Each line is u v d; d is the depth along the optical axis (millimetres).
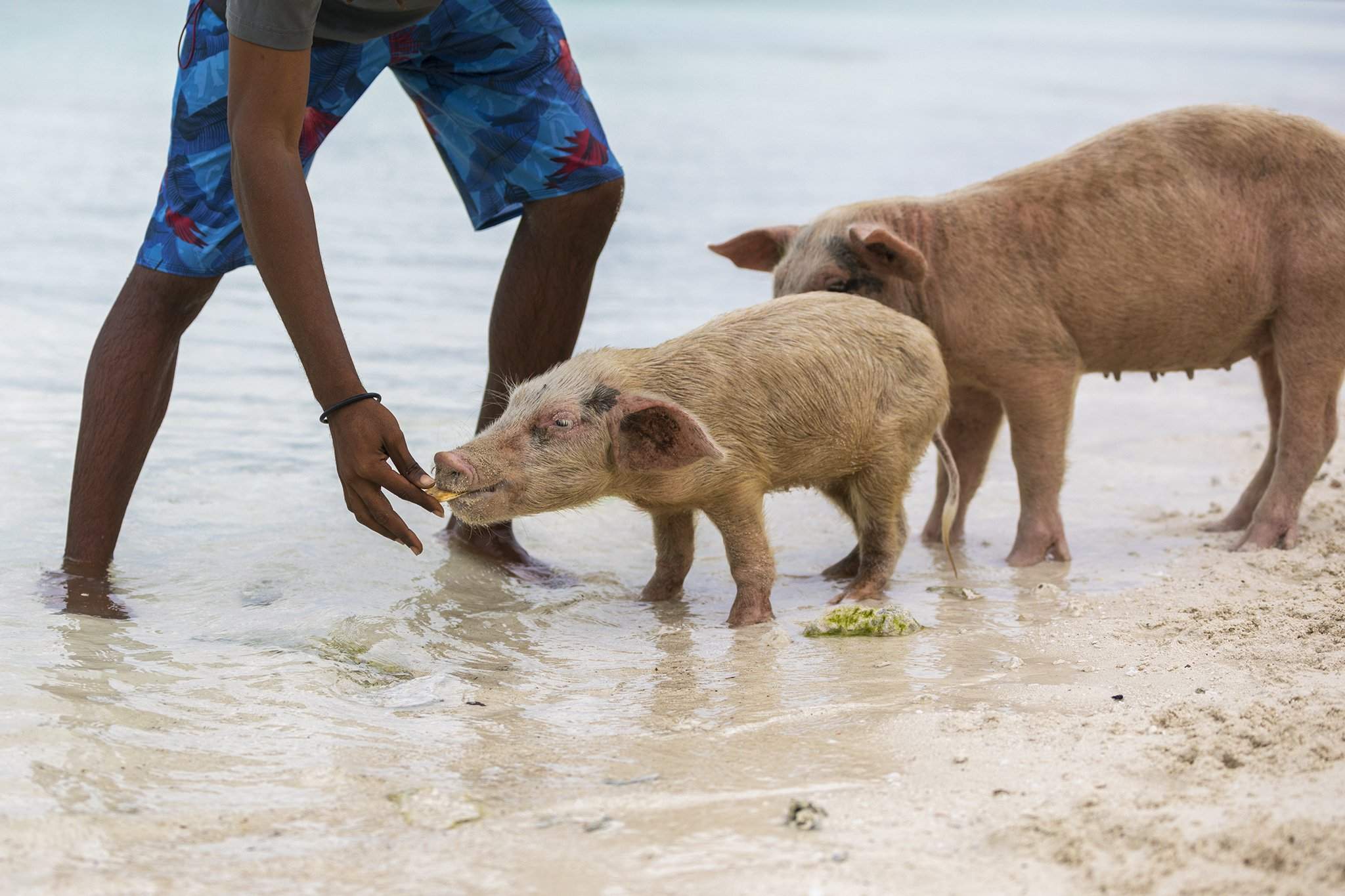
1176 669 4676
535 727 4246
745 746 4031
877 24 52781
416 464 4625
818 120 22828
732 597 6191
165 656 4746
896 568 6676
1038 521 6742
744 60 33344
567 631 5516
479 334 10250
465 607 5730
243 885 3111
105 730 4008
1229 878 2990
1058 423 6836
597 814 3508
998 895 3006
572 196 6117
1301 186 6773
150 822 3441
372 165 17594
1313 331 6707
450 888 3100
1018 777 3674
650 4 59156
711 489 5762
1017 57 37438
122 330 5426
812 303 6238
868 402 6082
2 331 9656
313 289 4500
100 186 14922
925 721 4152
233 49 4395
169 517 6543
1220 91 28281
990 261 6832
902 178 17250
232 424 8125
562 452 5586
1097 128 22344
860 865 3168
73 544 5480
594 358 5812
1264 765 3639
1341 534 6816
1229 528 7207
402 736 4129
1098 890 3004
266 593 5609
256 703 4348
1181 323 6938
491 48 5871
